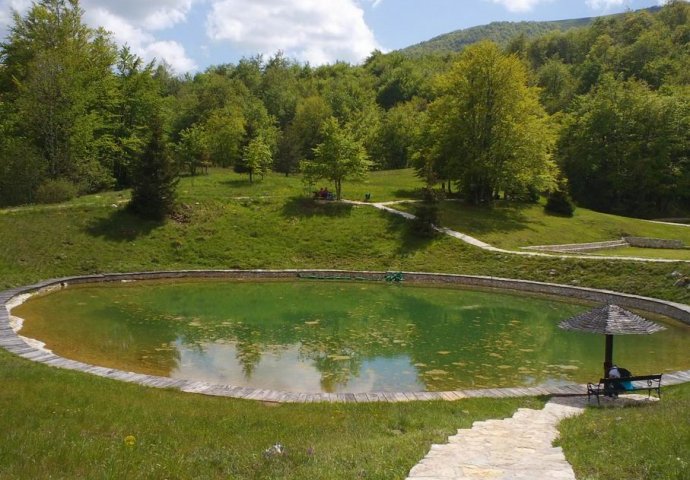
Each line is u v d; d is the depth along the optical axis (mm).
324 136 44969
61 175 42375
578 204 63594
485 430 9508
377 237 36844
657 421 8742
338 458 7344
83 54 48844
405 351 17453
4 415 8797
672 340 19188
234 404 11289
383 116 106250
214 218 38000
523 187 46375
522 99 45562
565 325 12852
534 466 6793
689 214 62406
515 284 29047
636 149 60000
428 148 50906
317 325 20734
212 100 91812
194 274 31312
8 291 24219
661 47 104062
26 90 42094
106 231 33875
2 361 13492
